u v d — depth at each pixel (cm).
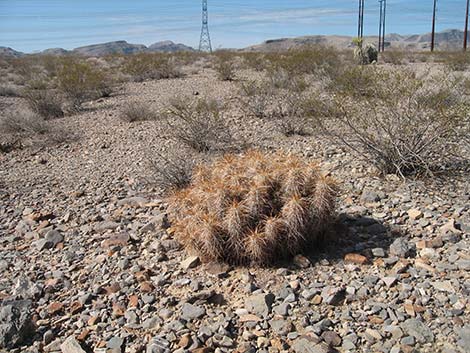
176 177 719
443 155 687
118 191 732
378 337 363
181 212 513
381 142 719
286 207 455
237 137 979
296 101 1116
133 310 420
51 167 897
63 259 526
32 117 1234
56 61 3269
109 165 873
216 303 422
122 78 2334
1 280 488
